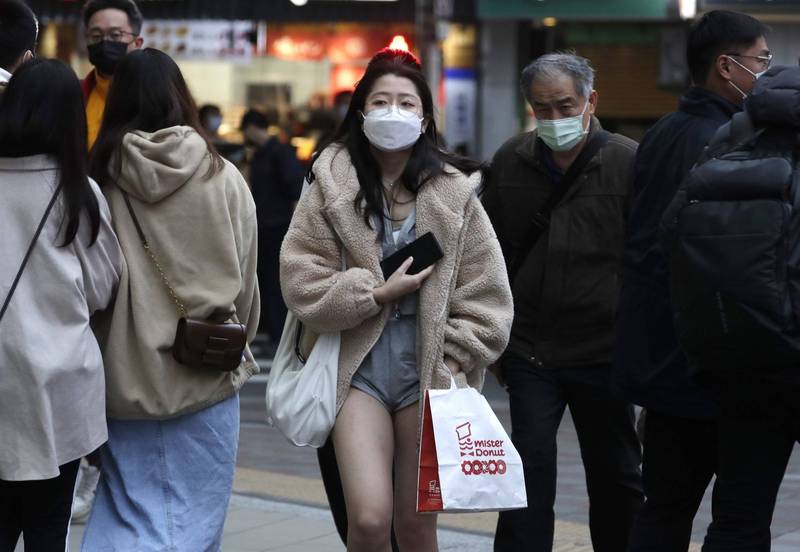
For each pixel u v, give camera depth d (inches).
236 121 1392.7
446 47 1334.9
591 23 1347.2
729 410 354.0
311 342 373.7
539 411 426.6
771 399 346.6
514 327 436.8
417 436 366.6
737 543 355.3
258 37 1316.4
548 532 420.8
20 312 332.8
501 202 438.9
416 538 370.3
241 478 633.0
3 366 331.3
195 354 360.2
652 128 398.3
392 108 364.8
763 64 384.8
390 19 1280.8
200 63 1408.7
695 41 390.3
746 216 334.6
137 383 362.6
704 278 337.4
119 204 366.6
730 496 356.2
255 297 386.0
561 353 431.5
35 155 339.6
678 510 391.9
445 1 1259.8
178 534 368.2
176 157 361.1
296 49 1354.6
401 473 370.0
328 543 515.2
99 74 513.0
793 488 623.8
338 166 371.2
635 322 386.0
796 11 1188.5
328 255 368.8
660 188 386.0
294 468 669.3
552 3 1229.1
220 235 365.4
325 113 1328.7
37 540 347.9
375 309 358.3
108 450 374.0
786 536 531.5
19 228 337.1
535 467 420.2
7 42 400.5
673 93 1355.8
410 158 370.3
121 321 361.4
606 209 427.8
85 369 339.9
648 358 382.6
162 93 370.9
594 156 429.7
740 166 339.9
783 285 331.3
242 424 795.4
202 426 373.7
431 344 360.2
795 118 338.0
